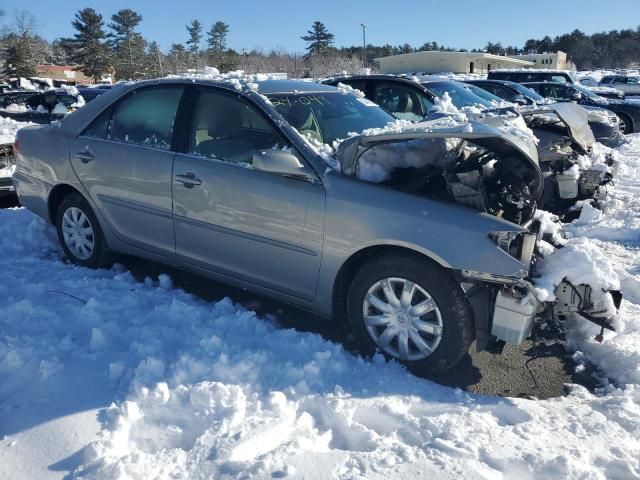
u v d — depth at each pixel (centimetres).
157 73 6131
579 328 364
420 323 319
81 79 6303
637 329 374
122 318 369
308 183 338
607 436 266
